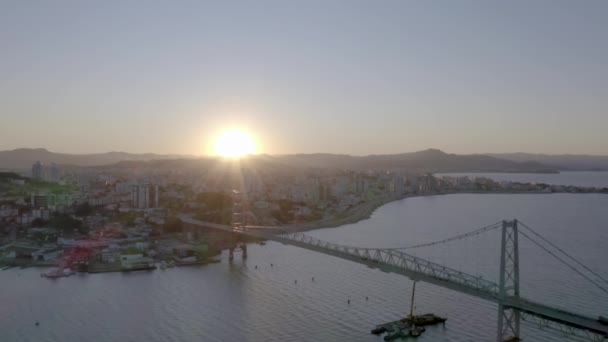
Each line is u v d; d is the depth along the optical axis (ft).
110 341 404.98
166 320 450.71
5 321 452.35
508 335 381.19
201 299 513.86
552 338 386.73
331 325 430.61
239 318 451.94
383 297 504.84
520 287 520.42
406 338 395.96
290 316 455.22
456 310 460.14
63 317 462.19
